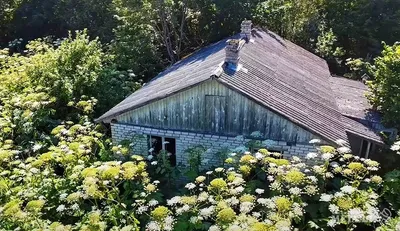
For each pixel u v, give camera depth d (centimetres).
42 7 2784
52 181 943
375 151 1168
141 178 950
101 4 2462
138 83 1642
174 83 1212
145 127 1188
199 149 1094
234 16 2016
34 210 796
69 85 1463
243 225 683
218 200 786
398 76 1175
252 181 941
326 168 897
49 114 1380
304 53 1764
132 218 861
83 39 1641
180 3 2008
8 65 1703
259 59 1316
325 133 1007
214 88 1059
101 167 877
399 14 2270
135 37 1927
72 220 909
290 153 1050
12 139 1241
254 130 1070
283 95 1121
